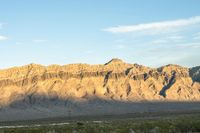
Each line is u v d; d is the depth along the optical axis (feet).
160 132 186.09
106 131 189.78
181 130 200.64
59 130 204.54
